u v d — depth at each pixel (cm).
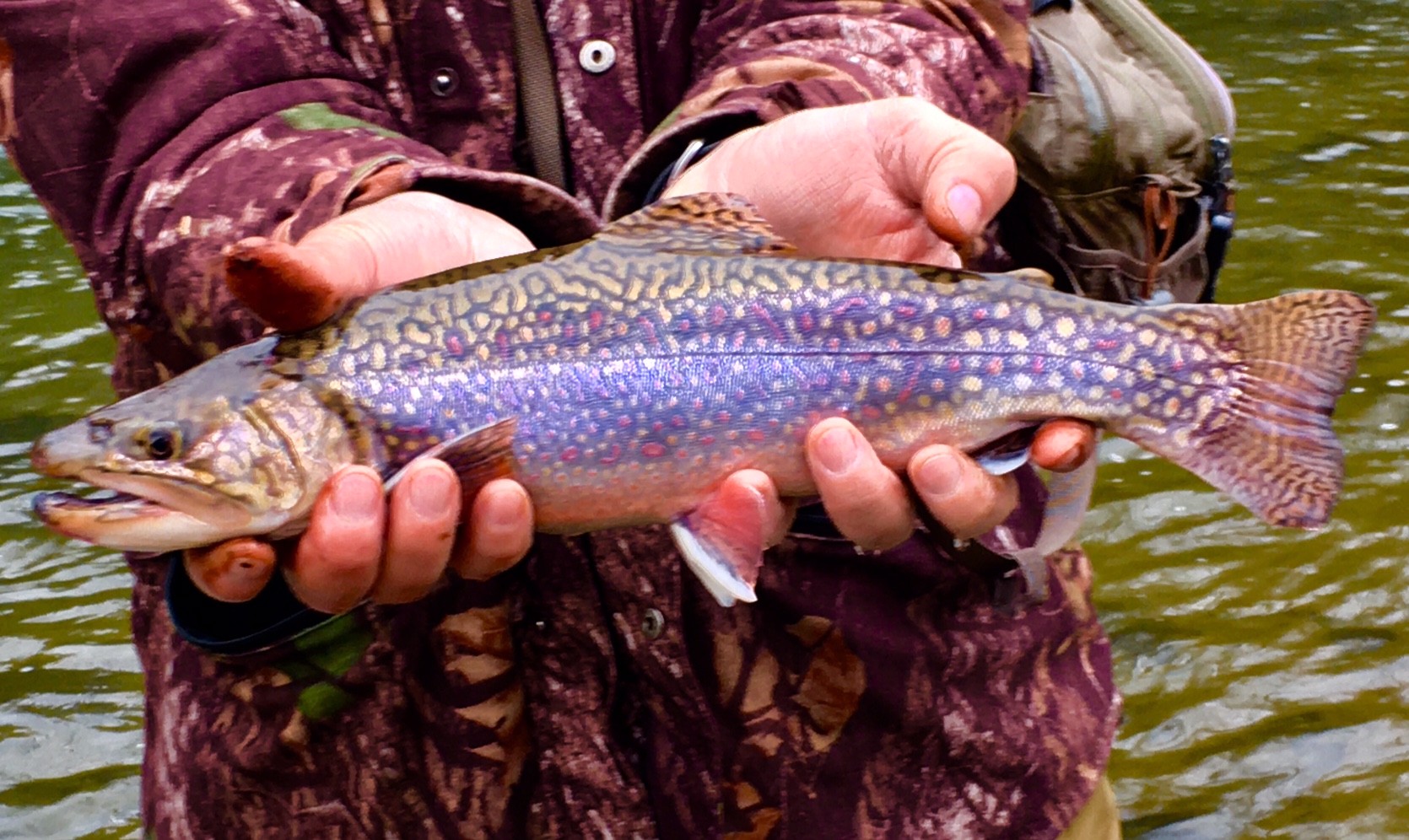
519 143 100
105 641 170
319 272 88
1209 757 144
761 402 91
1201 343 94
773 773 98
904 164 93
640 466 91
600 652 97
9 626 172
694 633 97
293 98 94
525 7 99
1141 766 143
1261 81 409
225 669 96
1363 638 161
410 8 98
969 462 91
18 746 151
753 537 91
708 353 91
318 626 94
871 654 97
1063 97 125
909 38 98
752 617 97
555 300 91
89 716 156
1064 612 102
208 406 89
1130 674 157
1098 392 93
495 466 90
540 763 97
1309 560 176
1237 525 186
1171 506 192
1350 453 199
